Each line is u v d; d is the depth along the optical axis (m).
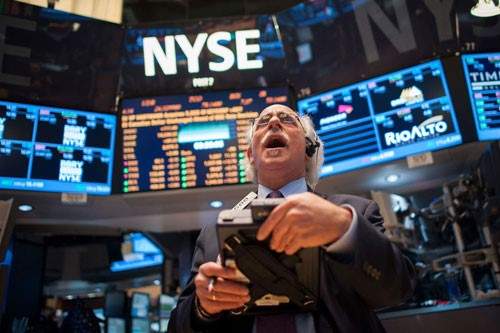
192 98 4.16
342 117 3.90
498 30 3.85
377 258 1.03
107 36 4.50
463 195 3.78
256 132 1.72
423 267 3.83
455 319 3.15
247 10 5.27
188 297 1.30
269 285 1.07
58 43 4.38
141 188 3.89
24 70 4.21
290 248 0.97
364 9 4.28
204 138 4.00
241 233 0.96
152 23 4.57
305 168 1.77
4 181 3.67
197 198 3.93
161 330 6.49
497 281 3.55
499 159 3.46
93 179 3.89
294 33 4.49
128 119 4.11
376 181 3.96
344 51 4.27
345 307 1.17
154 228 4.67
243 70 4.41
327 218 0.98
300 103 4.09
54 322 5.00
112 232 4.86
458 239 3.79
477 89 3.59
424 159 3.54
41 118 3.94
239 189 3.85
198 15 5.29
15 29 4.29
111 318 5.34
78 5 4.63
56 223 4.38
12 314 4.57
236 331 1.23
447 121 3.56
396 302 1.16
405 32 4.05
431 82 3.70
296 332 1.16
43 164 3.82
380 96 3.83
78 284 7.11
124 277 7.18
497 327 3.04
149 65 4.43
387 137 3.70
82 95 4.29
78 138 3.98
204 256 1.43
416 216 4.16
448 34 3.91
